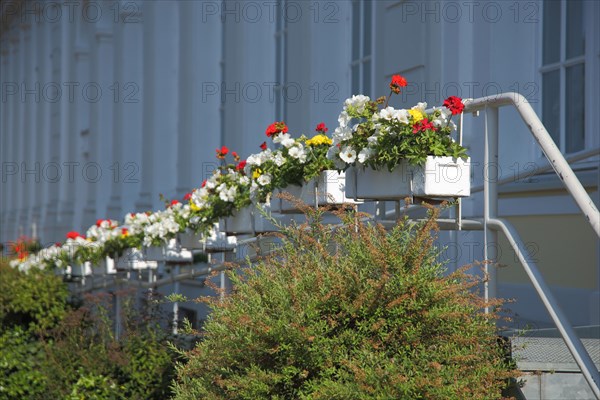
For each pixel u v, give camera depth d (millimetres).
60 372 20688
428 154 12703
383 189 13320
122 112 41969
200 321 20172
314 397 10539
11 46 65562
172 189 38250
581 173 18359
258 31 30578
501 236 20188
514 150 19828
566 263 18531
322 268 11781
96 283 30453
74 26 49219
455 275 11602
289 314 11281
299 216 19750
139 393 19016
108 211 42781
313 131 26234
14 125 65812
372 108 13664
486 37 19781
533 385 11812
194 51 35156
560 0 19500
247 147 30641
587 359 10242
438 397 10391
